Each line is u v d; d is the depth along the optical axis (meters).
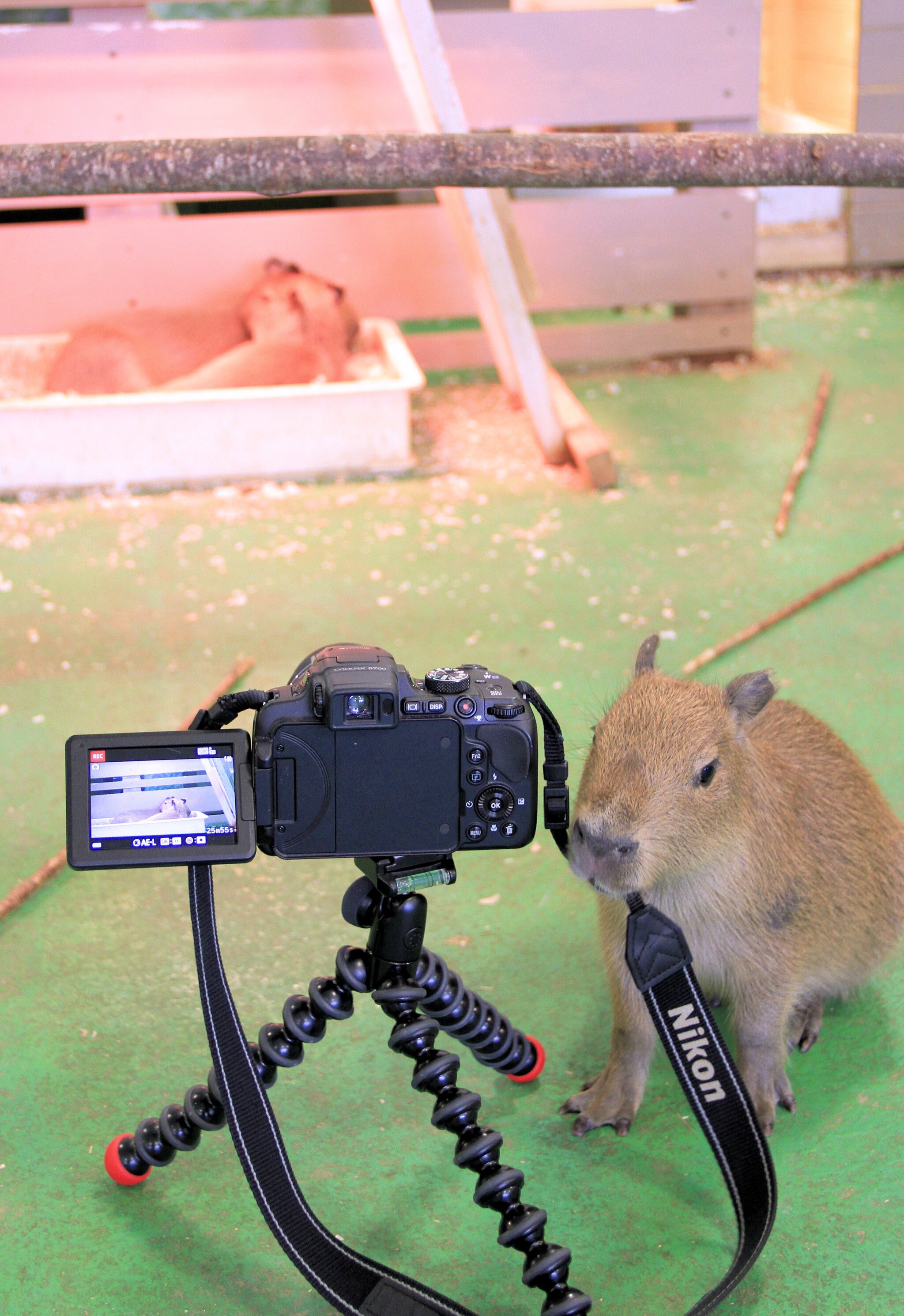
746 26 2.34
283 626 1.60
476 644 1.55
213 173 0.82
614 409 2.35
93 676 1.49
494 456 2.14
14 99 2.26
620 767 0.84
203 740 0.75
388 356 2.23
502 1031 0.93
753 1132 0.84
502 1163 0.93
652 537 1.83
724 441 2.18
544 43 2.32
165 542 1.85
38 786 1.30
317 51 2.29
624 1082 0.96
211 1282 0.85
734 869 0.90
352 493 2.01
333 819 0.76
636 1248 0.87
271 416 2.01
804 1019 1.03
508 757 0.77
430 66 1.70
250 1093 0.78
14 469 1.99
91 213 2.39
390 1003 0.82
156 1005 1.06
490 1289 0.85
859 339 2.69
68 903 1.16
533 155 0.82
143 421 1.99
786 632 1.56
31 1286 0.85
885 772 1.29
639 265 2.51
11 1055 1.01
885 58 2.89
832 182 0.84
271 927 1.14
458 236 2.17
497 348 2.32
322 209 2.44
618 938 0.93
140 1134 0.89
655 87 2.37
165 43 2.26
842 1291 0.84
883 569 1.72
